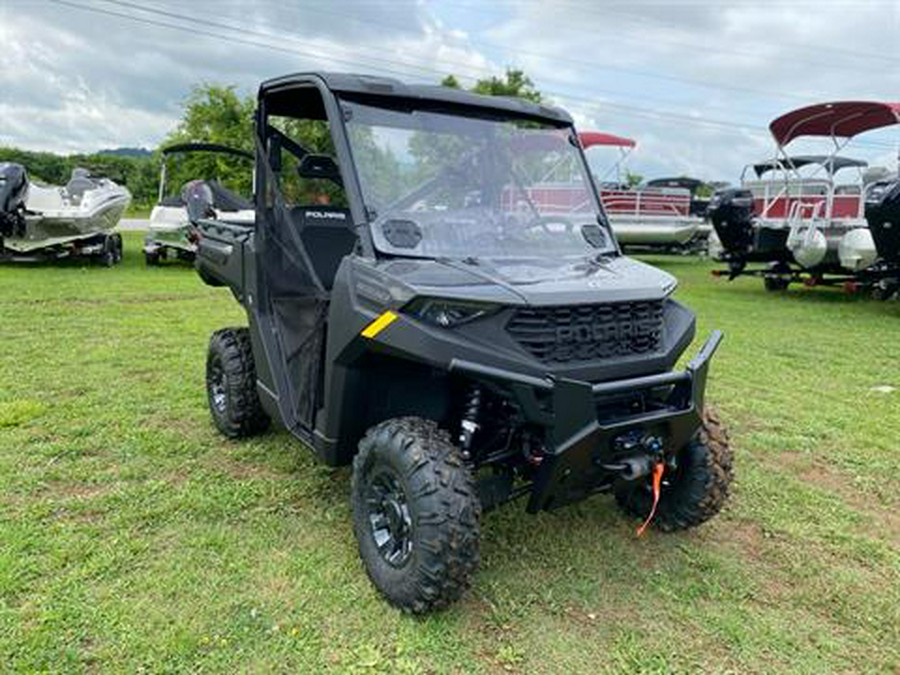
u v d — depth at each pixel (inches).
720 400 221.6
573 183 135.7
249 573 113.1
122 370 228.1
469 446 106.5
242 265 156.9
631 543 127.6
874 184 387.2
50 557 114.6
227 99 1035.3
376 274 103.7
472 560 98.4
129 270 512.4
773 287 517.0
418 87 124.3
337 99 118.0
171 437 170.1
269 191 143.5
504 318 96.5
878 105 417.1
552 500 105.6
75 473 147.6
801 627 105.8
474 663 95.0
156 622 99.8
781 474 162.9
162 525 127.6
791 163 497.0
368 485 110.0
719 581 116.7
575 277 108.1
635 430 103.2
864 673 96.5
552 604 108.3
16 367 226.8
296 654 95.0
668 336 114.1
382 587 105.7
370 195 113.2
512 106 131.7
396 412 117.0
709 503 123.9
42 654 92.1
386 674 92.4
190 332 290.5
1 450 157.5
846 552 127.8
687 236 697.0
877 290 461.7
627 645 99.9
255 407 165.2
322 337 121.6
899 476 163.2
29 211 470.9
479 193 122.5
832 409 213.6
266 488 143.5
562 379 95.6
